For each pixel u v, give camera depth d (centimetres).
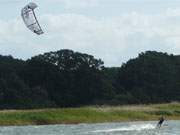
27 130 16800
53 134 14738
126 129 16538
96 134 14325
